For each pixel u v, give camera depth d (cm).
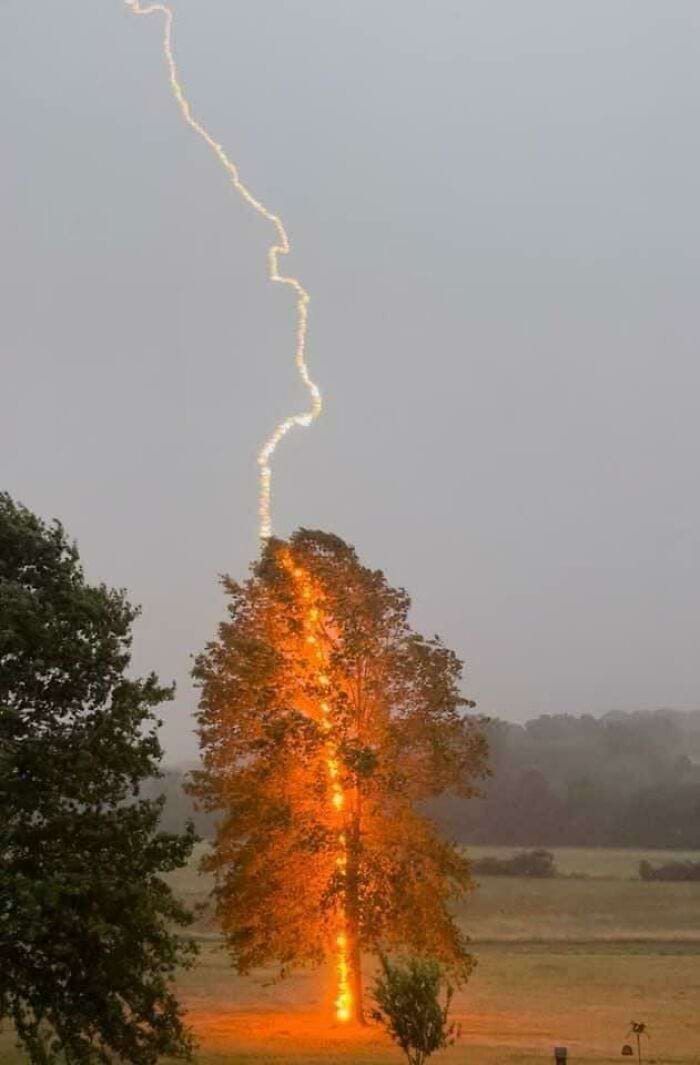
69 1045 2019
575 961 5162
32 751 1992
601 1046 3008
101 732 2055
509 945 5962
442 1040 2184
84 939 1972
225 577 3628
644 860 10062
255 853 3353
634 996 4072
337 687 3400
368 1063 2553
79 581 2219
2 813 1964
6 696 2073
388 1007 2188
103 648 2111
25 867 1942
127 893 1953
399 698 3466
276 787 3372
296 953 3341
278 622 3522
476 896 7925
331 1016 3481
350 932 3334
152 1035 2073
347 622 3469
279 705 3453
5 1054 2519
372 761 3259
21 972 1989
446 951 3297
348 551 3591
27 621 2039
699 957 5322
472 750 3481
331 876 3281
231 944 3388
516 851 11644
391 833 3344
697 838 12925
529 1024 3425
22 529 2161
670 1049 2983
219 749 3516
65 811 2016
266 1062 2570
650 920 7119
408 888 3278
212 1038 3008
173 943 2061
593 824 13225
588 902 7731
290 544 3588
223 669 3538
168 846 2103
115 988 2006
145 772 2112
